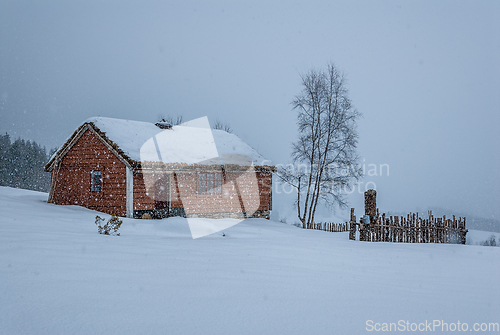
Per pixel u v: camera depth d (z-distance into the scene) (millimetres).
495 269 6973
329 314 3426
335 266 6328
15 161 59219
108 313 3170
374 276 5570
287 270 5547
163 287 4078
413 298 4223
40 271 4461
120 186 17594
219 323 3051
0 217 10305
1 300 3363
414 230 13062
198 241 9008
